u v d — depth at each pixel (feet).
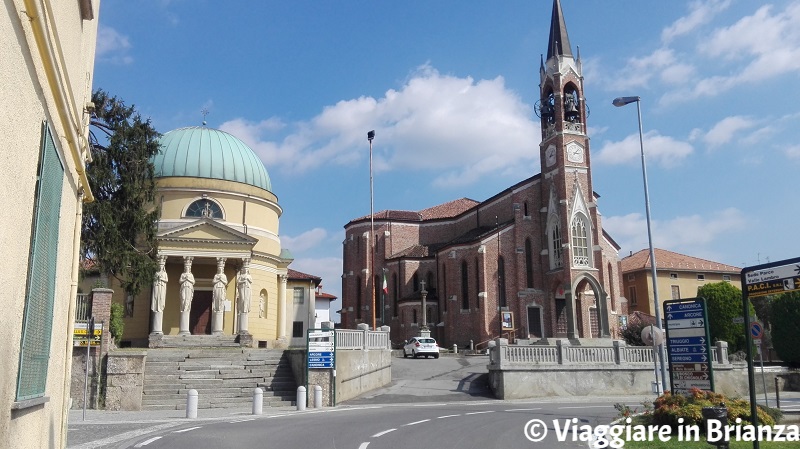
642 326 183.01
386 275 248.73
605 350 112.27
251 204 169.58
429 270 238.48
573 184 206.59
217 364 102.47
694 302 61.00
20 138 20.06
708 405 53.26
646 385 111.45
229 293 159.02
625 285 267.39
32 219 22.53
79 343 84.94
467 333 211.41
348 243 264.72
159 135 119.55
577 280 198.18
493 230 211.41
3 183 18.37
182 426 61.77
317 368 90.48
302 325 191.62
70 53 29.73
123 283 114.42
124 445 47.83
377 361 111.86
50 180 25.61
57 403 32.30
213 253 151.53
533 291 208.33
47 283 26.35
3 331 19.24
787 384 124.26
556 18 221.05
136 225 114.01
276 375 101.40
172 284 156.35
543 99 220.02
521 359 105.91
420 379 118.93
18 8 19.21
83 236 109.19
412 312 226.17
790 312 175.52
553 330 205.77
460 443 48.75
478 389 109.29
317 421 65.31
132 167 114.11
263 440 50.06
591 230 204.33
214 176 166.61
